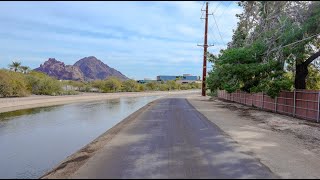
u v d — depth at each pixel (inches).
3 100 1557.6
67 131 729.6
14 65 3110.2
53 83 2508.6
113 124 848.3
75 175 299.4
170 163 334.0
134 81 4030.5
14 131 737.6
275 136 530.0
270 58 869.2
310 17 571.5
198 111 1010.7
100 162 346.6
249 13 427.8
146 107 1251.8
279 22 509.0
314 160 375.6
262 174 298.8
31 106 1524.4
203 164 329.7
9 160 456.1
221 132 550.0
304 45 784.9
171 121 725.3
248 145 439.8
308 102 777.6
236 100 1596.9
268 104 1066.7
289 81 875.4
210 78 1573.6
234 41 1119.0
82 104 1702.8
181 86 5270.7
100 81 3540.8
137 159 354.9
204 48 2369.6
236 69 984.9
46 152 506.0
